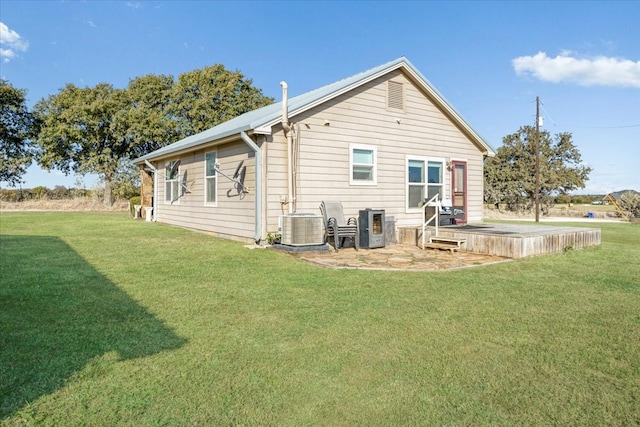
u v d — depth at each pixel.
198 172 11.04
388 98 9.81
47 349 2.73
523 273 5.57
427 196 10.55
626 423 1.94
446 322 3.42
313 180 8.59
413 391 2.26
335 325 3.33
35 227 11.55
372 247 8.17
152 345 2.86
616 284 4.91
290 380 2.38
